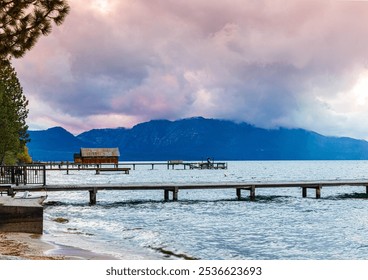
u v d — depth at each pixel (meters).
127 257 12.60
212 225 21.88
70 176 86.50
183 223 22.50
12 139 50.59
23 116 63.19
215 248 15.65
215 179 80.00
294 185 37.41
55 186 29.28
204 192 48.31
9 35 10.76
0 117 50.38
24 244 12.68
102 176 88.38
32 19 10.80
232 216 25.97
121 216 25.39
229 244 16.56
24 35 10.82
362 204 34.47
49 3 10.84
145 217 25.00
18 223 14.69
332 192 50.59
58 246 13.07
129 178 81.00
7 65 11.20
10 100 54.09
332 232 20.06
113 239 16.41
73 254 11.96
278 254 15.02
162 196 42.06
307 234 19.41
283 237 18.48
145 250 14.45
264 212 28.39
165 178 82.44
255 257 14.39
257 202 35.16
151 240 16.67
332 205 33.59
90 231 18.33
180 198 39.38
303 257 14.62
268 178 87.62
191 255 14.12
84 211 27.73
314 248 16.23
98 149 117.50
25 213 14.74
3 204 14.89
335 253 15.40
